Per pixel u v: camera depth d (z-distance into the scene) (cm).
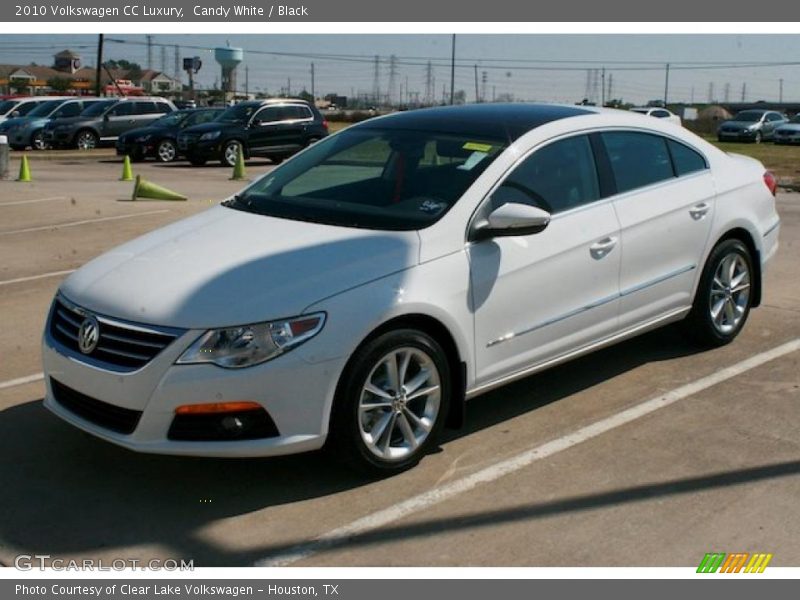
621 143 573
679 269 596
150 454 479
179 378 405
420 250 455
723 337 647
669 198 586
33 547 392
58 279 891
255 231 484
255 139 2450
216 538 399
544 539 396
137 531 405
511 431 511
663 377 595
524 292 495
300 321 414
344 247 453
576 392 569
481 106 590
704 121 4897
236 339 406
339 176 539
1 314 762
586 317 534
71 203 1398
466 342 470
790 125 3625
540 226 470
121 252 491
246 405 407
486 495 436
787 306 775
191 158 2431
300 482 449
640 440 497
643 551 387
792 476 454
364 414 438
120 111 2941
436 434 468
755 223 652
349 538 398
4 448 487
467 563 379
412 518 414
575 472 459
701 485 444
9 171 2081
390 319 435
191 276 439
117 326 423
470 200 482
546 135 531
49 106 2988
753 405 546
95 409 436
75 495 436
